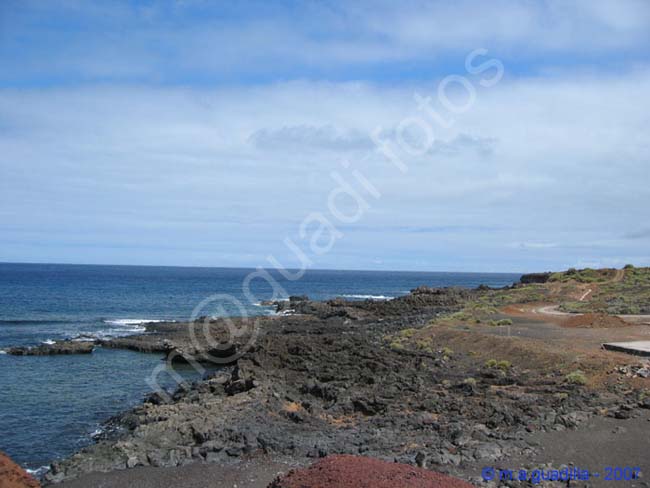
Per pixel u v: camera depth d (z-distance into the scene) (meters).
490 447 17.61
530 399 22.64
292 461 18.17
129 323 69.25
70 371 40.75
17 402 31.23
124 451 19.52
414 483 9.72
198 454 18.92
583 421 19.42
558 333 37.00
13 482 9.55
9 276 191.62
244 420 22.25
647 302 55.03
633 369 24.41
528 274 89.94
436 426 20.48
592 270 79.44
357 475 9.98
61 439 24.75
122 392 33.91
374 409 23.95
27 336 58.47
